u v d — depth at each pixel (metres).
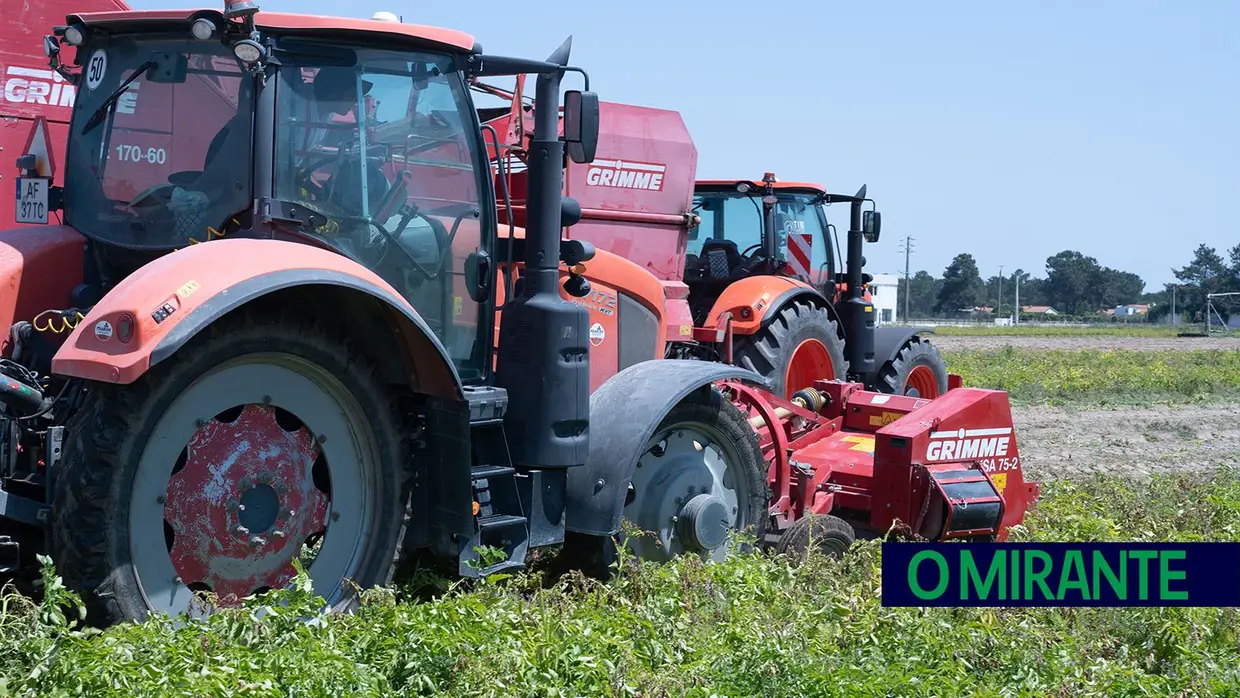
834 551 7.34
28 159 6.02
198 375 4.76
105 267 5.61
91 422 4.58
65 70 5.94
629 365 7.43
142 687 3.84
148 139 5.54
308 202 5.36
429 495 5.60
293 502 5.15
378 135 5.61
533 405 5.94
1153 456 14.12
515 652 4.45
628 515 6.58
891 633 5.36
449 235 5.89
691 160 10.42
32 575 4.95
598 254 7.24
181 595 4.82
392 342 5.38
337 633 4.68
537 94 6.06
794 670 4.66
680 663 4.89
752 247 11.90
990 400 8.01
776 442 7.66
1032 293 162.88
